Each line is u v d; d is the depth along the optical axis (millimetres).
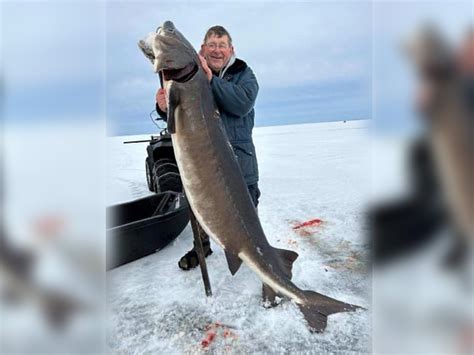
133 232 3479
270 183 7285
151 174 6676
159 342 2410
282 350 2301
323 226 4348
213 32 3326
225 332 2488
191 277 3260
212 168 2721
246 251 2676
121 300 2883
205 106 2807
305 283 3025
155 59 2771
